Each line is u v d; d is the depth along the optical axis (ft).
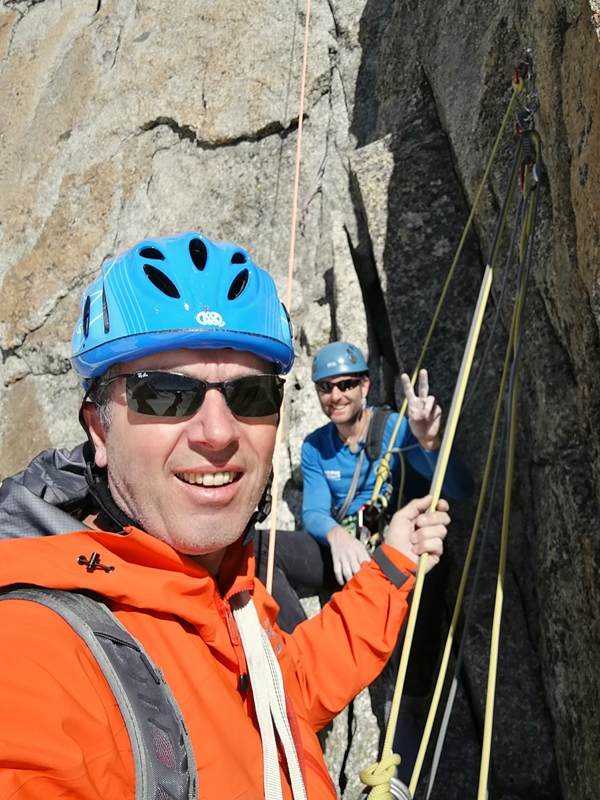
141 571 2.02
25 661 1.62
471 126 6.38
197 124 10.11
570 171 4.29
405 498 6.21
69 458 2.63
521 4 5.51
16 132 12.37
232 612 2.39
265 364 2.34
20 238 11.35
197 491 2.17
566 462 4.68
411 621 3.31
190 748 1.76
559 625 4.90
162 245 2.36
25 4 13.50
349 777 6.05
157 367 2.17
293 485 8.09
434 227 7.44
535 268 5.10
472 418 6.43
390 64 8.61
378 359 8.15
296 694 2.86
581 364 4.41
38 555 1.94
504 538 3.70
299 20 9.79
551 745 5.40
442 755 5.78
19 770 1.46
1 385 10.77
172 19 10.96
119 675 1.73
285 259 9.12
